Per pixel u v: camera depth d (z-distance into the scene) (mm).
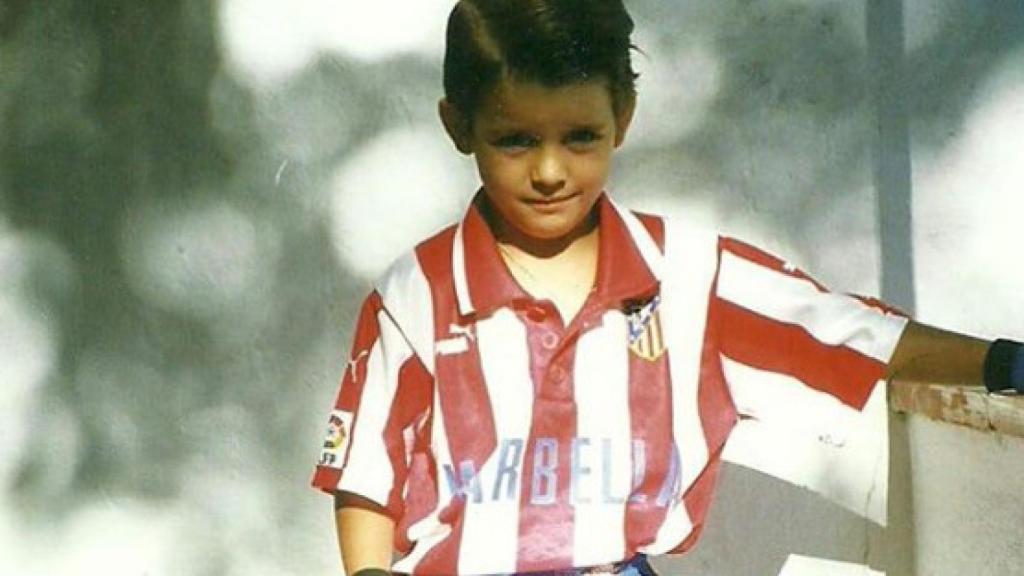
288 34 2188
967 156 2119
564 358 1699
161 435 2242
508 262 1735
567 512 1670
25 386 2268
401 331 1721
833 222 2137
